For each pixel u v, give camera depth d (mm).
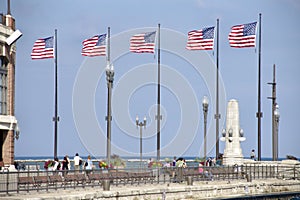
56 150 190375
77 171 125750
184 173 142500
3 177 110812
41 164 197625
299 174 171625
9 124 154625
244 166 164375
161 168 140500
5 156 154750
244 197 135750
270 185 148875
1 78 153750
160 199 118812
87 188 119125
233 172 157750
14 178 112688
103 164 149875
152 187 122625
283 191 152375
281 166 170500
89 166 147250
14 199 93750
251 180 149500
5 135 155125
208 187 130875
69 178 119625
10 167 146875
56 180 115125
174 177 140500
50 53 165875
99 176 127062
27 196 99438
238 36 174500
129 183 130375
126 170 137625
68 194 103125
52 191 111188
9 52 155750
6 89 155750
